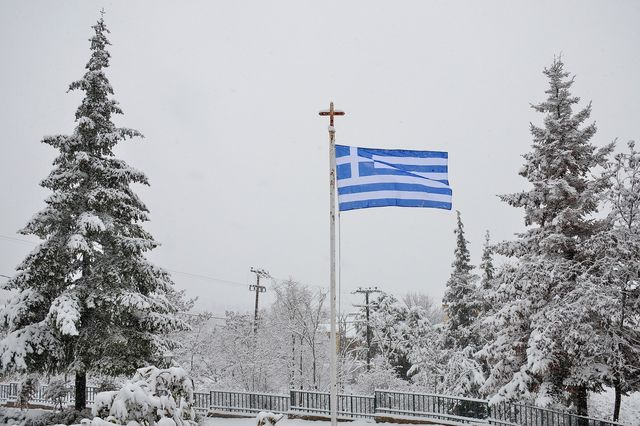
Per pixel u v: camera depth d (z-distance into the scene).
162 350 18.31
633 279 16.81
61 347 16.92
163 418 7.88
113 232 18.55
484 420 19.03
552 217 18.72
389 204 12.03
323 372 34.72
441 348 33.03
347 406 21.56
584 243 17.11
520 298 18.59
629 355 16.84
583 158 18.64
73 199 17.92
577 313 15.96
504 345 18.55
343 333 41.59
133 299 17.00
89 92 18.83
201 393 23.70
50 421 17.28
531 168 18.56
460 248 32.50
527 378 17.19
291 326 34.06
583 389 17.31
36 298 17.19
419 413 20.30
